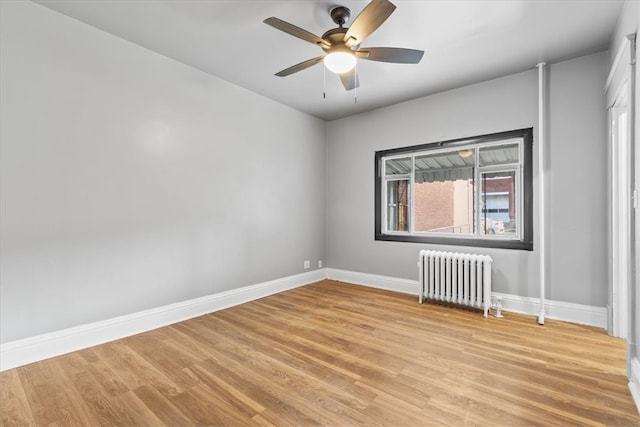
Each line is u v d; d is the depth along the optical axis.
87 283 2.53
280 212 4.26
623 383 1.94
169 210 3.07
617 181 2.62
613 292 2.67
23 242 2.23
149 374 2.09
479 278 3.26
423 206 4.45
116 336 2.68
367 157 4.53
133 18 2.43
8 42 2.15
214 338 2.69
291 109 4.41
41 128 2.29
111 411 1.71
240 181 3.74
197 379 2.03
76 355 2.37
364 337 2.68
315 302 3.73
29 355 2.23
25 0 2.21
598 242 2.87
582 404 1.74
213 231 3.46
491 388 1.90
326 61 2.33
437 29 2.51
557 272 3.06
